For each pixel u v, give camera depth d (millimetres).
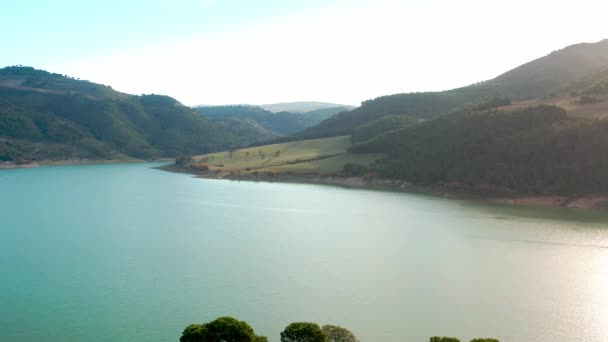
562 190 166375
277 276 90312
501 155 192000
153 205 174750
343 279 88688
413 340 64375
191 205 174750
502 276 89188
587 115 195500
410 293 81188
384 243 114938
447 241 116250
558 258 99875
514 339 64625
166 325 70000
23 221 143625
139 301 78625
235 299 79062
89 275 91562
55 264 98688
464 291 82000
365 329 67750
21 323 71000
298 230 130750
